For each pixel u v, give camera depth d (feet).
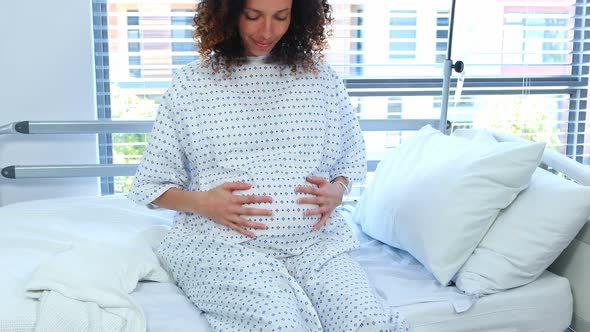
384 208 4.90
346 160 4.83
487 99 6.86
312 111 4.43
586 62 6.95
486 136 5.16
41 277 3.70
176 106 4.32
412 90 6.77
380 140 6.89
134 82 6.33
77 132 5.74
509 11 6.57
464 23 5.59
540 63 6.84
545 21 6.72
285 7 4.12
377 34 6.53
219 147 4.24
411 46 6.66
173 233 4.37
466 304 3.96
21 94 5.84
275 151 4.32
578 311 4.28
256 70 4.44
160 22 6.21
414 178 4.73
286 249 4.19
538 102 6.96
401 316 3.80
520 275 4.13
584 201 4.06
